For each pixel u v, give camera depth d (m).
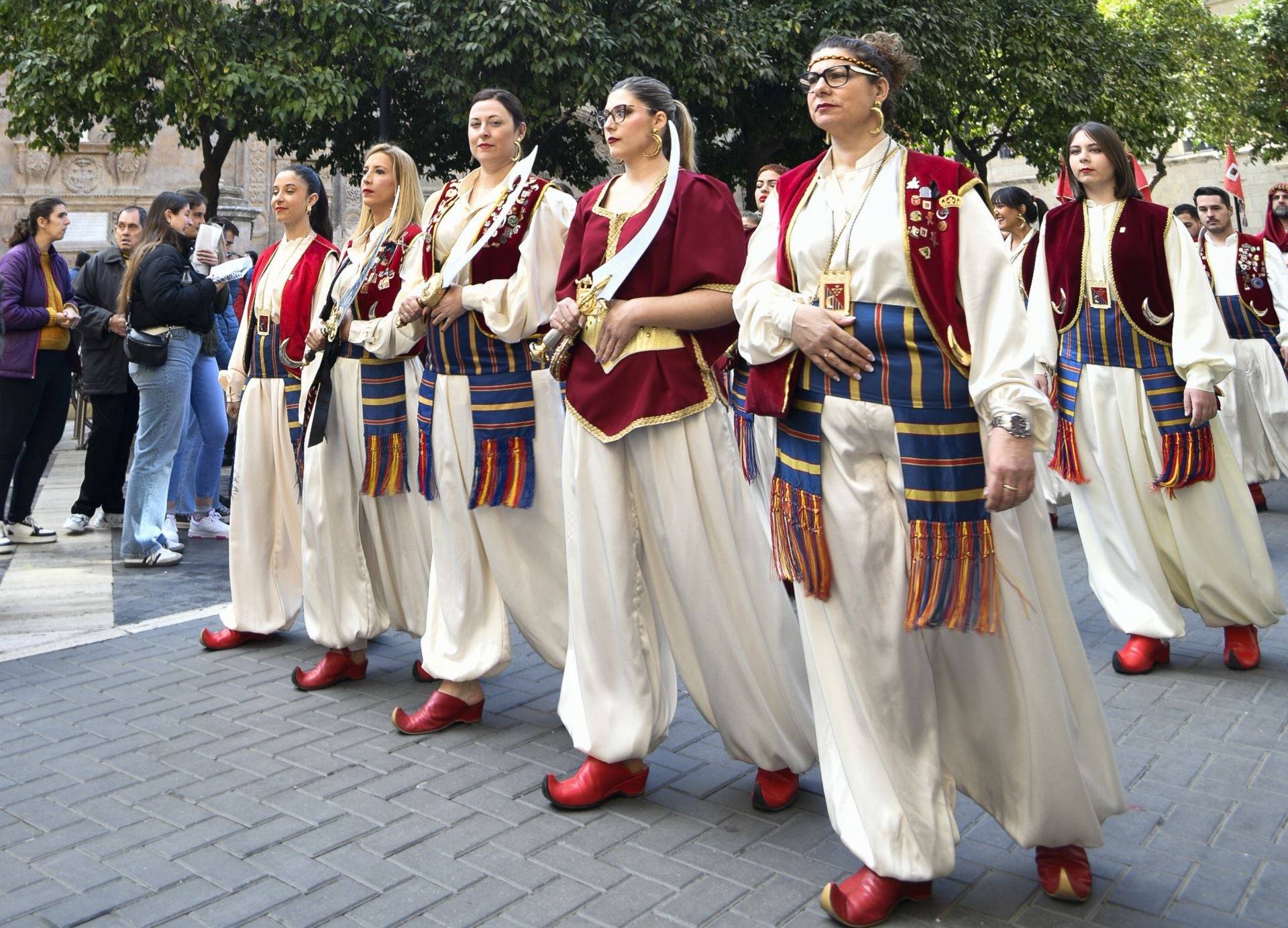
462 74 13.01
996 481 2.29
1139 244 4.28
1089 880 2.63
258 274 4.85
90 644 4.96
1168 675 4.32
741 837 2.99
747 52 13.55
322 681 4.31
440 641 3.86
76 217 17.69
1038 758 2.45
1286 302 7.30
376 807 3.21
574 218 3.27
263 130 14.69
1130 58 17.55
